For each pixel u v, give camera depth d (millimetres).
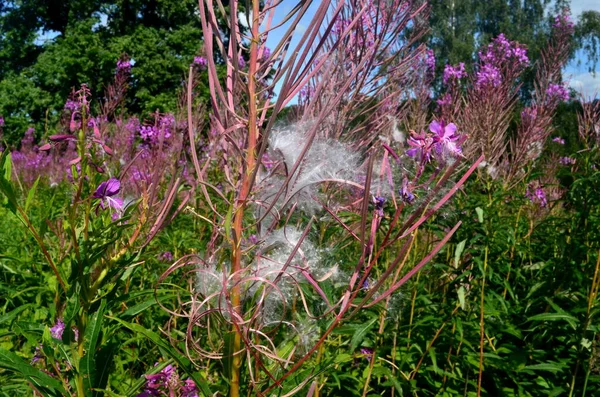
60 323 2516
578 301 3633
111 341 2328
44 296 3998
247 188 1919
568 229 4305
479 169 4480
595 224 3857
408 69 3604
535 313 3918
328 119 2984
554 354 3713
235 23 1852
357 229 3137
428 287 4195
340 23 2973
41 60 26750
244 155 1979
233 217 1921
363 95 3111
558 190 5977
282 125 2846
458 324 3293
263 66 1934
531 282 4145
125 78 6266
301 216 2793
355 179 2709
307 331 2461
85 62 25094
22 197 5926
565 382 3561
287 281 2279
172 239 4246
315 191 2422
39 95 26031
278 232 2289
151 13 28109
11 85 26312
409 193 1840
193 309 1978
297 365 1864
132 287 3672
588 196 3920
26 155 12688
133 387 2244
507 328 3697
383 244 1806
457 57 31781
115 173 3344
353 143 3148
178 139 4227
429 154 1836
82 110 2078
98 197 2152
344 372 3270
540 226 4555
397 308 3512
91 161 2100
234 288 1945
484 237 3664
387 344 3629
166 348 1959
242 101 2258
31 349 3188
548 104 5402
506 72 5301
